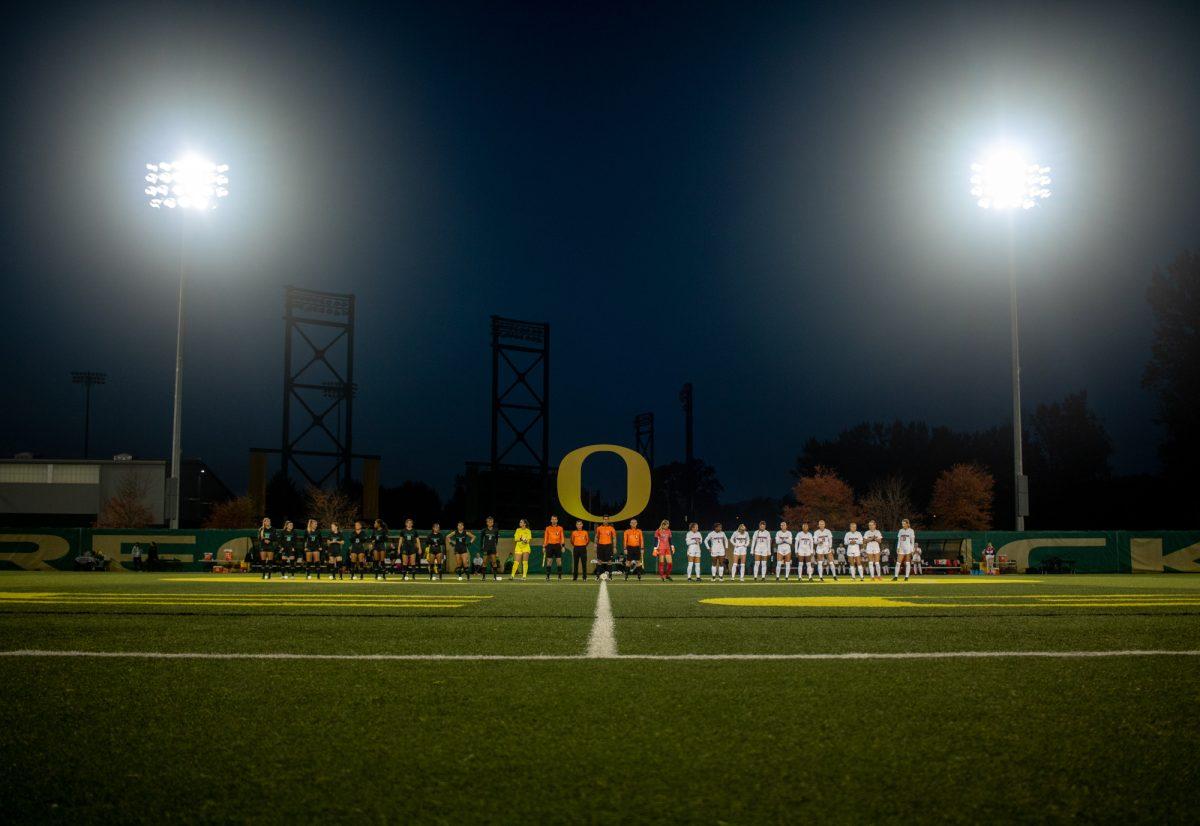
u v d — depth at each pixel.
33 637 8.30
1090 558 31.22
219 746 4.12
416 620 10.19
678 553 30.86
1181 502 52.06
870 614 11.06
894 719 4.64
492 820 3.11
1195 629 9.00
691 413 61.53
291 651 7.34
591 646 7.70
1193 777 3.61
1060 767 3.75
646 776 3.62
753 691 5.44
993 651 7.28
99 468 57.34
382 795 3.39
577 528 25.50
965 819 3.13
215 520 58.75
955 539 31.36
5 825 3.08
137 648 7.54
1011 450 66.62
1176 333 50.50
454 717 4.72
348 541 28.94
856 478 70.62
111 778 3.62
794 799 3.33
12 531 30.91
